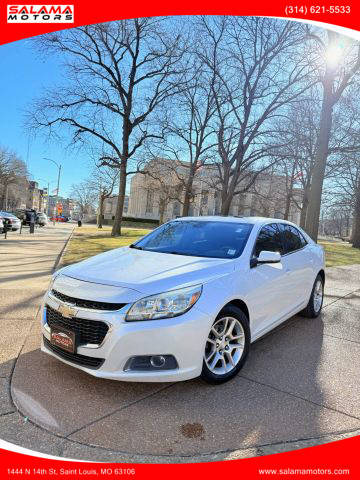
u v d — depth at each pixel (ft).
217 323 11.62
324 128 46.73
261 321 14.03
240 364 12.31
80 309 10.63
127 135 85.35
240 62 62.23
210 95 71.67
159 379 10.27
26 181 326.85
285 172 121.29
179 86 75.72
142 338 10.12
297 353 14.80
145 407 10.29
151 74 79.46
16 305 19.83
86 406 10.20
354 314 21.33
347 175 99.60
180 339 10.36
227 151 75.87
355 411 10.58
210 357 11.42
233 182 67.82
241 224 15.67
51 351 11.64
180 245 15.01
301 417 10.16
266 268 14.32
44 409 9.98
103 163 86.48
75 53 74.28
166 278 11.09
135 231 113.91
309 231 46.80
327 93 46.62
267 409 10.47
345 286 30.83
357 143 64.13
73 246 54.24
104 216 287.89
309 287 18.80
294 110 66.33
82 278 11.60
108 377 10.17
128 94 82.38
